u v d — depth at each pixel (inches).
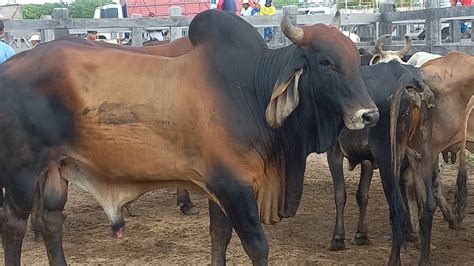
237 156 192.7
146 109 194.5
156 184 202.4
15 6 890.7
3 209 204.2
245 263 251.6
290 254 261.0
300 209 317.4
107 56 200.4
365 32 499.5
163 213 318.0
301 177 201.6
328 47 189.2
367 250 265.1
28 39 564.4
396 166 229.8
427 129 239.8
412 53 420.2
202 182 196.9
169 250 267.4
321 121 195.6
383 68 240.1
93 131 197.5
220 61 196.5
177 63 197.9
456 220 263.0
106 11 711.1
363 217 271.6
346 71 188.9
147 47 250.7
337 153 266.8
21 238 204.8
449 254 255.4
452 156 284.8
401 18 442.3
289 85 189.2
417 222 261.6
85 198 347.6
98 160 199.6
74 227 299.0
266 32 518.0
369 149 250.5
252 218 193.8
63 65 198.4
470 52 368.5
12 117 197.8
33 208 208.2
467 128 263.9
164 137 194.7
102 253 265.9
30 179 200.5
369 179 270.4
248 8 586.2
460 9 375.2
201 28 200.5
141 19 444.1
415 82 226.5
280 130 196.4
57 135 198.7
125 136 196.1
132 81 196.7
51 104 198.1
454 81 243.4
